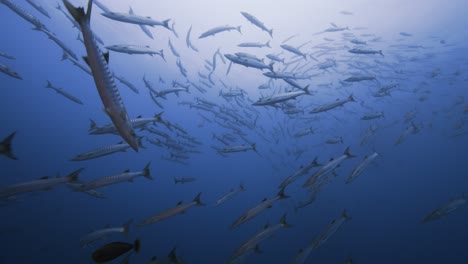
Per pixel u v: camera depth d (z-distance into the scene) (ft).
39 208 55.01
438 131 84.79
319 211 60.54
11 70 24.43
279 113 99.60
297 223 58.29
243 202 86.79
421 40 79.82
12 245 42.24
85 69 29.43
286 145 96.58
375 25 74.23
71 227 52.60
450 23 72.84
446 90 99.25
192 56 94.58
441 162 90.33
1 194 10.82
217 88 105.50
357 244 53.01
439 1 65.16
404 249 52.42
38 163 79.61
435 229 58.44
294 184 73.26
